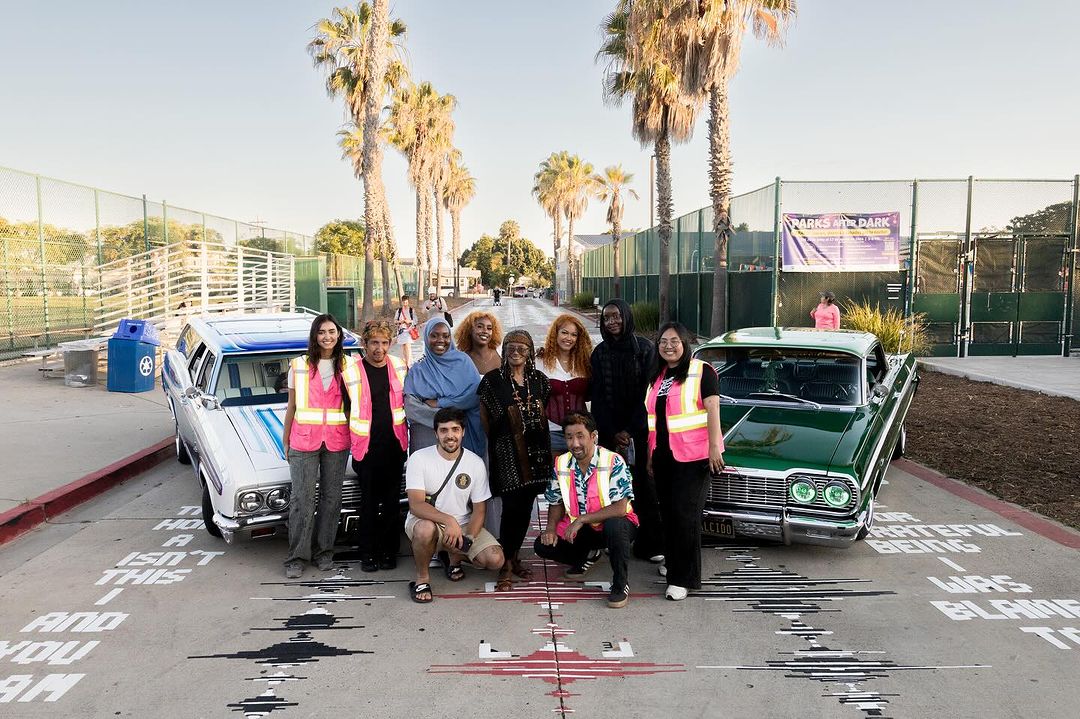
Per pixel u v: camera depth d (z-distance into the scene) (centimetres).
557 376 533
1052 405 1080
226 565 525
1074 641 409
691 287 2420
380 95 2461
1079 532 580
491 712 340
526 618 442
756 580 500
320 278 2730
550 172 6384
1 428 907
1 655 393
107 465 739
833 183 1666
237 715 338
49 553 545
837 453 514
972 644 406
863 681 368
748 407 621
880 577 501
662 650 401
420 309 4034
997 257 1672
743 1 1695
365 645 406
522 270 12069
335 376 495
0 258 1472
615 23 2397
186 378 632
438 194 5103
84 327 1677
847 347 657
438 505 471
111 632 421
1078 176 1652
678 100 2266
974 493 681
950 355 1688
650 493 516
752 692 358
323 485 509
